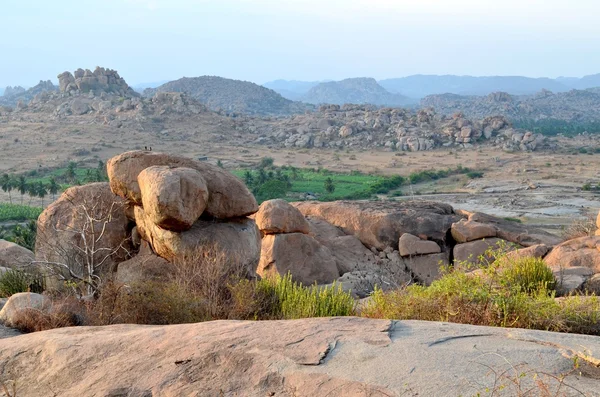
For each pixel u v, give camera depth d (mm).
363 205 20812
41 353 6512
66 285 10914
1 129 196500
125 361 5895
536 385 4414
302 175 132875
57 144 171625
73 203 13086
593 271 12641
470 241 18531
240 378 5184
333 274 16875
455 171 133875
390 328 6000
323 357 5305
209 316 9398
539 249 15602
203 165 12461
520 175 124938
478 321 7395
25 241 31391
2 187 109250
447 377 4648
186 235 11445
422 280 18125
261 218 16656
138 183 12117
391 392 4508
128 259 12664
